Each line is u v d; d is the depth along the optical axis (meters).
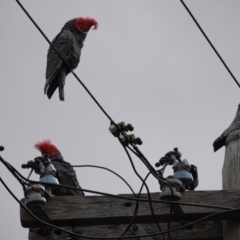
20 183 10.92
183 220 11.54
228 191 11.59
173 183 11.45
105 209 11.44
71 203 11.43
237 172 11.96
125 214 11.42
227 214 11.37
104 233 12.05
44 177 11.23
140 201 11.52
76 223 11.45
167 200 11.38
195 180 12.75
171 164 11.85
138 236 10.96
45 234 11.55
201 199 11.52
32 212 11.16
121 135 11.05
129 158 11.18
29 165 11.32
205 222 12.01
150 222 11.61
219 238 11.90
